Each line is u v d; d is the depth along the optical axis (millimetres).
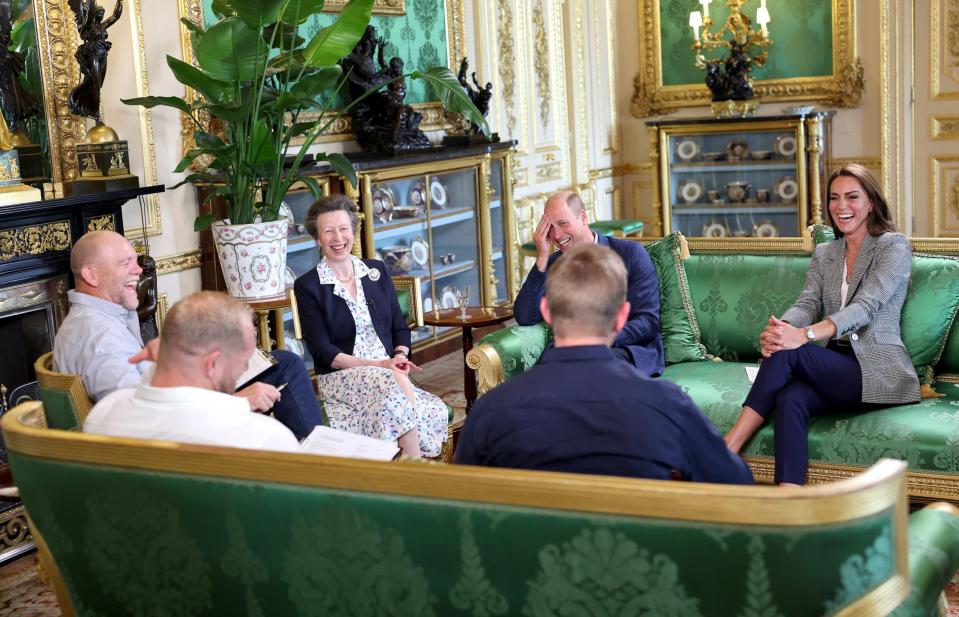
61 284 4113
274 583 1858
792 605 1561
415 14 6566
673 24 8836
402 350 3846
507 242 6938
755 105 8266
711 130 8336
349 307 3752
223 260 4766
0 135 3938
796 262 3869
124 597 2020
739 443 3268
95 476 1953
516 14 7590
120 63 4820
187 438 2033
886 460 1642
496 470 1673
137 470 1910
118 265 3041
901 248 3418
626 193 9328
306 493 1787
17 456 2057
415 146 6023
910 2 7992
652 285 3846
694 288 3986
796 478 3139
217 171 5191
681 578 1587
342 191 5547
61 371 2941
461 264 6504
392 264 5918
